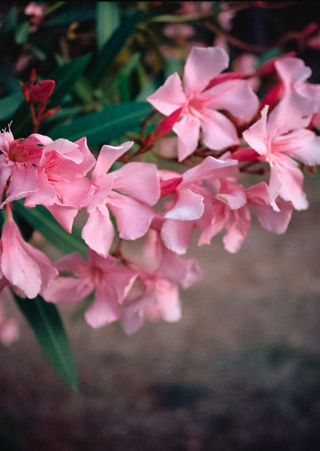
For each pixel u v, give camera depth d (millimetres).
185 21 626
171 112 386
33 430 1397
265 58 657
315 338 1687
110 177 344
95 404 1496
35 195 332
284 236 2172
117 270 412
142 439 1407
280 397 1490
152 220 375
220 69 389
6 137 337
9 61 562
